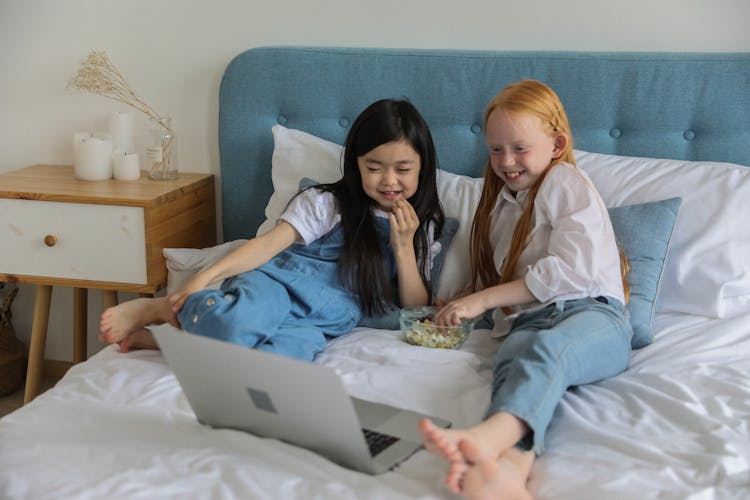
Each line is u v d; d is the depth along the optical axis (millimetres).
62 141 2656
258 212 2514
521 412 1444
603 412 1581
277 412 1364
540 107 1905
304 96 2422
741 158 2246
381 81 2375
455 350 1842
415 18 2410
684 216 2051
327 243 2072
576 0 2326
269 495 1265
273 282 1903
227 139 2482
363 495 1263
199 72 2539
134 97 2584
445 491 1299
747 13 2260
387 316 2059
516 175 1949
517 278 1968
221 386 1395
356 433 1286
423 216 2088
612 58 2266
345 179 2080
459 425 1523
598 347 1678
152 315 1896
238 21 2492
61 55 2596
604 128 2303
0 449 1403
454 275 2113
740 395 1598
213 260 2221
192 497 1262
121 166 2457
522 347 1676
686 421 1515
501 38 2385
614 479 1318
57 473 1319
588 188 1906
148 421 1504
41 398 1617
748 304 1989
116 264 2291
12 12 2586
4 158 2701
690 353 1813
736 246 1997
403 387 1655
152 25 2533
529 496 1306
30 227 2309
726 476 1322
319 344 1872
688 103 2246
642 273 1961
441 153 2373
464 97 2340
